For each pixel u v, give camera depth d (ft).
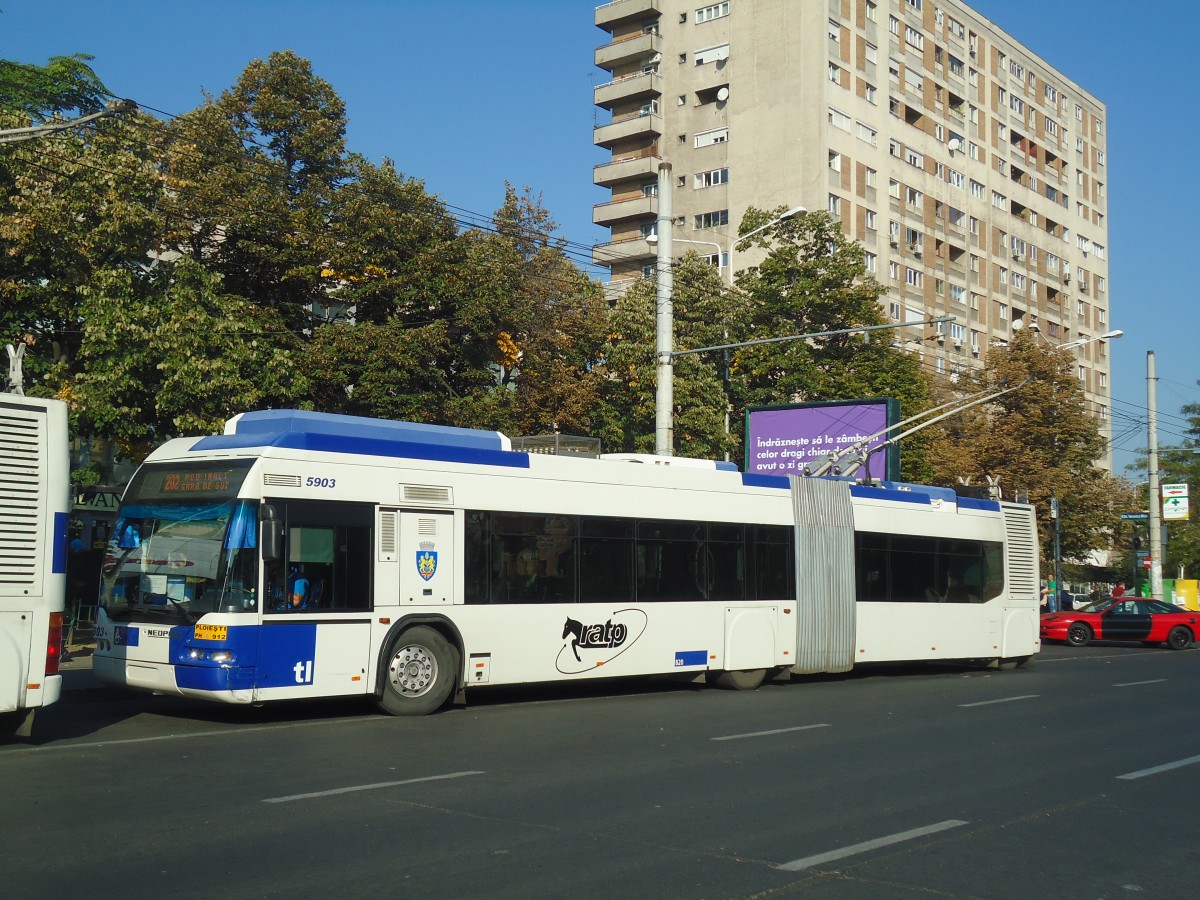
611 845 24.39
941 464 149.89
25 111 70.59
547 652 50.01
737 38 203.41
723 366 118.93
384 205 83.56
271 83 84.94
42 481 35.35
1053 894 21.62
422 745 37.68
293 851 23.18
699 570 57.36
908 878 22.43
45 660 35.14
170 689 41.09
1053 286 256.32
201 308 68.59
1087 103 274.98
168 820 25.77
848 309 126.41
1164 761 37.60
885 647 67.15
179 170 77.71
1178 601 172.65
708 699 54.54
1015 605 77.25
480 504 48.29
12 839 23.82
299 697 41.65
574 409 108.78
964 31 231.91
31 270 68.54
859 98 201.77
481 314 85.20
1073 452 154.92
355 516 44.09
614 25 220.84
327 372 78.79
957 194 226.58
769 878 22.12
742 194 199.52
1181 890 22.04
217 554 40.98
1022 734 43.78
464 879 21.40
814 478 64.49
